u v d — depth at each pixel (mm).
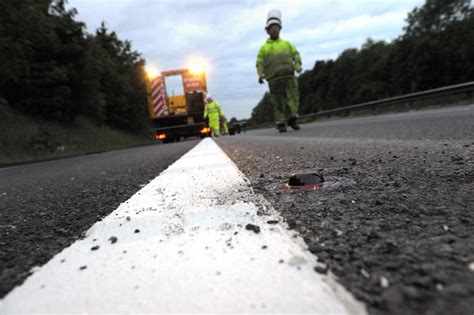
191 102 17312
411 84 50719
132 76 37281
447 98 13977
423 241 765
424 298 531
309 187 1487
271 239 830
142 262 760
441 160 1978
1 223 1414
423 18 48188
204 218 1066
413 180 1469
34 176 4297
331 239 809
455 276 592
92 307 587
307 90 112938
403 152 2566
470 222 875
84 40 19422
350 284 586
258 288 594
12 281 734
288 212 1081
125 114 31484
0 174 5617
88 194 2051
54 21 11430
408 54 50656
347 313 500
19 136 12703
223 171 2246
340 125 10273
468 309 499
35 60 16516
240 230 919
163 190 1691
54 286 681
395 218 952
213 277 652
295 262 685
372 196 1232
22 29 9750
